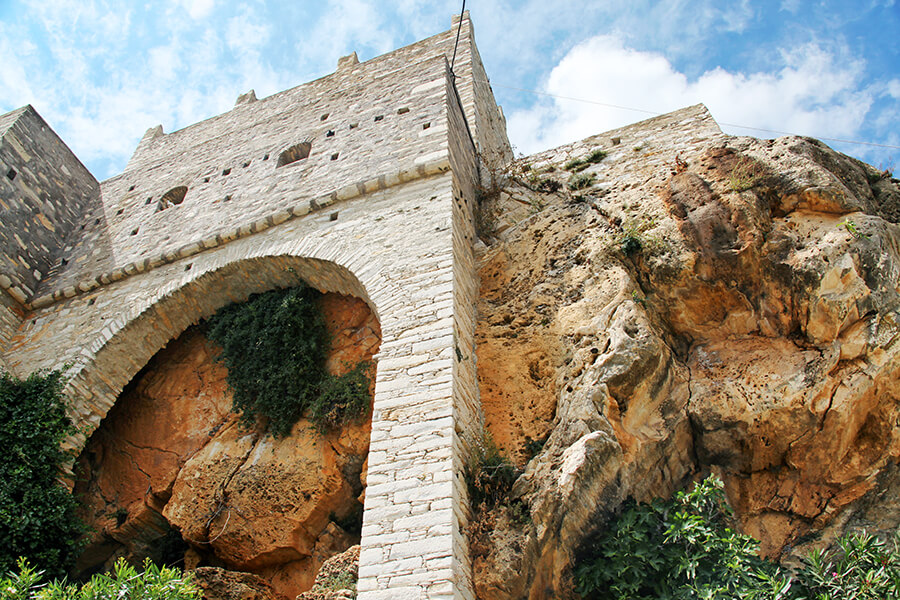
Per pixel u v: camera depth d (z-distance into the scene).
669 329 10.37
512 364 10.48
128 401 12.98
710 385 9.52
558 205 13.15
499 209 13.82
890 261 9.38
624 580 7.84
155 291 13.02
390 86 15.16
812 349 9.31
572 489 7.98
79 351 12.55
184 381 12.88
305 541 10.41
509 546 7.91
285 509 10.48
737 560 7.52
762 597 7.31
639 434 9.05
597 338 9.85
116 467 12.30
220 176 15.32
